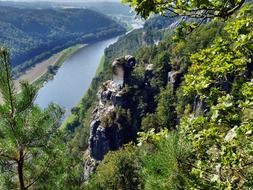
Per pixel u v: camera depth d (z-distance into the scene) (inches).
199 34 6200.8
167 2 320.5
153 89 6343.5
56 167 446.9
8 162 421.7
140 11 318.0
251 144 366.0
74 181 499.2
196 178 343.0
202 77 447.5
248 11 410.6
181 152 338.0
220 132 412.8
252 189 346.9
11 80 381.4
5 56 375.6
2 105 382.3
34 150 433.7
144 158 350.3
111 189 2167.8
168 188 334.6
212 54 450.6
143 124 5767.7
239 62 429.1
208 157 393.7
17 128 385.4
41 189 445.4
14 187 425.4
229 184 349.4
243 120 386.6
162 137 360.5
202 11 327.0
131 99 6264.8
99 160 6048.2
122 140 5940.0
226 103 393.4
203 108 4512.8
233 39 434.0
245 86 401.7
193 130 421.7
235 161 373.7
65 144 449.7
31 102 396.5
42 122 402.9
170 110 5718.5
